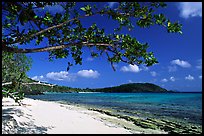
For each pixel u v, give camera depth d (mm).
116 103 58594
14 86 8062
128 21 6297
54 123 15227
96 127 15508
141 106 47781
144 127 18438
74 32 6715
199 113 33438
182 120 24891
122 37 6320
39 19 5930
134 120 22688
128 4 5922
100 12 5914
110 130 15039
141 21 6020
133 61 6355
